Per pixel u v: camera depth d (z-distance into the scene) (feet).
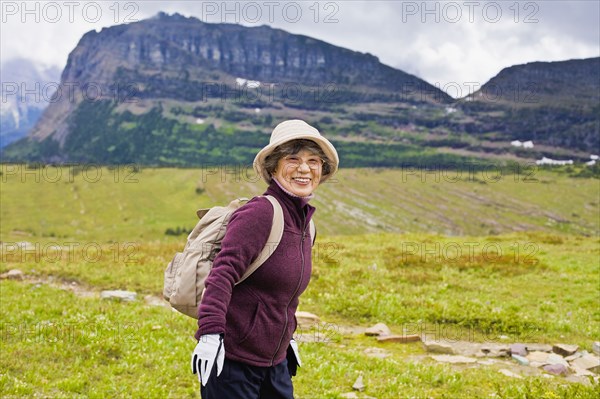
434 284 65.41
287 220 15.06
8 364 31.58
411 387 32.22
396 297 56.70
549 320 50.98
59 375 30.96
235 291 14.78
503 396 30.17
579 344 45.39
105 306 48.52
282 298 15.07
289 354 17.04
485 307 53.47
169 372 32.55
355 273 67.87
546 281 69.87
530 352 42.24
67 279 64.49
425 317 51.24
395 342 44.37
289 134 15.08
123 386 29.73
